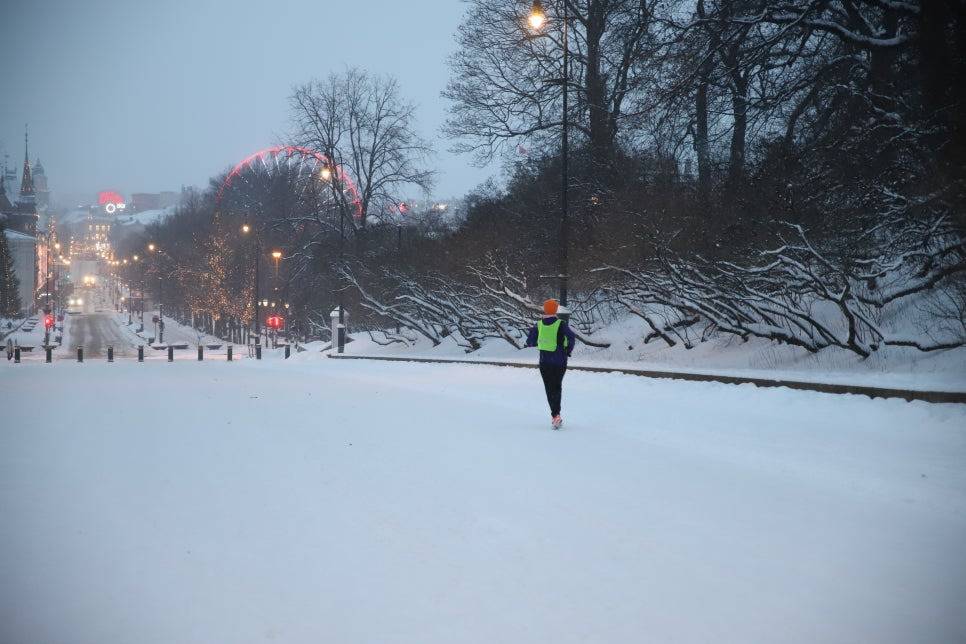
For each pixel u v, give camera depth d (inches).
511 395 778.2
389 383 968.3
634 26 1216.2
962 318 700.0
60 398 772.0
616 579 230.4
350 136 2429.9
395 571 237.3
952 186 721.0
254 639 185.8
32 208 6737.2
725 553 254.7
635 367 928.3
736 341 997.2
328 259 2454.5
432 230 2203.5
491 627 194.4
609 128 1444.4
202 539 270.1
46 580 226.7
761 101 1055.0
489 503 323.0
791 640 187.2
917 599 213.5
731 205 1032.8
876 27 1056.8
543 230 1525.6
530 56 1542.8
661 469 393.4
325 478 372.8
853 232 869.8
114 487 352.2
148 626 193.2
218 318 3757.4
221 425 563.5
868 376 674.2
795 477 371.9
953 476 364.8
